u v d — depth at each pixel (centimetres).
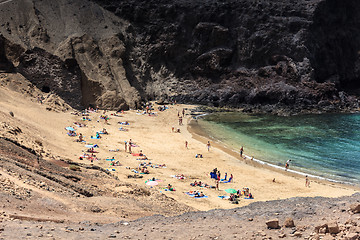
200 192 3628
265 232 1263
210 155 5406
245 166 4934
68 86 7850
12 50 7856
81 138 5253
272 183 4209
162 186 3681
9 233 1161
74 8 9856
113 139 5766
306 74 9819
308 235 1150
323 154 5631
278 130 7269
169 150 5534
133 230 1445
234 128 7375
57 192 2061
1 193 1678
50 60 7925
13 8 8844
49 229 1306
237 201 3378
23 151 2805
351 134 6981
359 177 4544
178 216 1819
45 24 9050
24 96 6588
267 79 9944
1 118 4112
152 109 8644
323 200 1959
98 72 8681
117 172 3962
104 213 1970
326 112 9075
